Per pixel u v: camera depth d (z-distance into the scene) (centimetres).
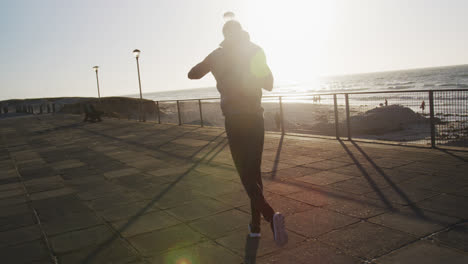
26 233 346
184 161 662
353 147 659
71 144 1057
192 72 273
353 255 256
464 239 268
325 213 344
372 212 337
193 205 398
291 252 268
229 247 284
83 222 368
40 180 589
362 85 11075
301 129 884
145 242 304
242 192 436
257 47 274
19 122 2478
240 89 266
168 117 1512
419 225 299
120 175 583
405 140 661
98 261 274
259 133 274
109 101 3048
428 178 429
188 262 262
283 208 367
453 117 577
